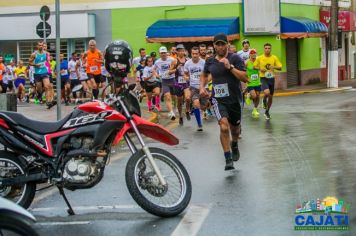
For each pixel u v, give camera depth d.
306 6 44.28
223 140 12.77
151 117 23.31
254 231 8.54
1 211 6.23
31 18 41.81
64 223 9.21
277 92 37.91
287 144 16.33
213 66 12.81
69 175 9.28
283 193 10.68
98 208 10.04
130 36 41.00
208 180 11.97
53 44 42.03
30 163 9.41
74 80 31.64
